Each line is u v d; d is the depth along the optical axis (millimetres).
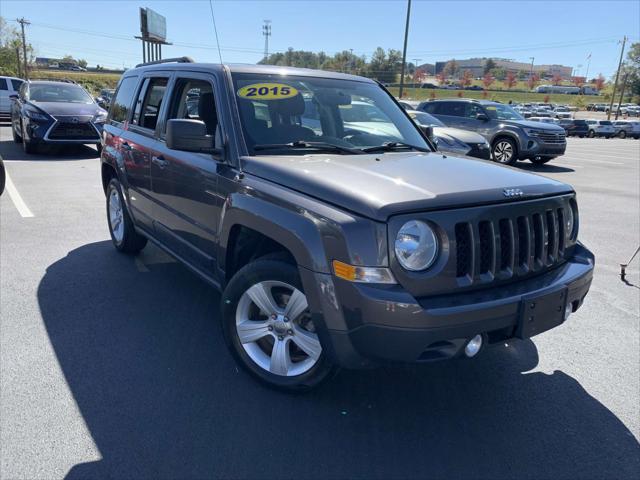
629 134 44500
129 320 4219
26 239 6309
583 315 4633
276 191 3031
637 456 2822
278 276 3059
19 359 3576
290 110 3809
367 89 4512
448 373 3592
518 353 3910
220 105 3676
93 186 9695
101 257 5711
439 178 3025
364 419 3062
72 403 3113
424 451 2816
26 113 13188
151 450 2742
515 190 2947
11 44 65875
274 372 3238
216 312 4410
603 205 9789
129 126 5188
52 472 2562
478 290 2771
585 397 3363
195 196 3820
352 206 2676
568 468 2721
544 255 3055
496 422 3080
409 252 2586
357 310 2615
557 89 129375
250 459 2705
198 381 3385
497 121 15258
